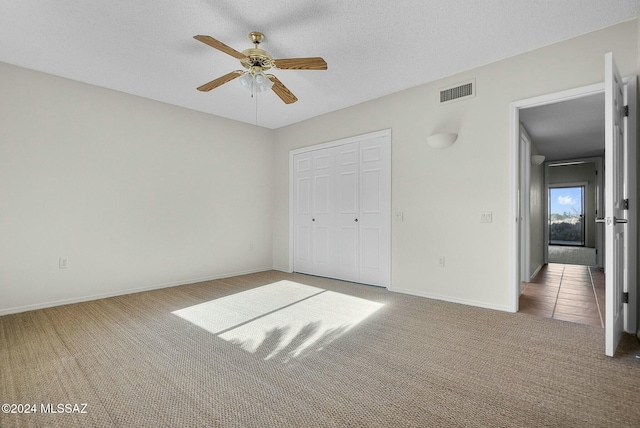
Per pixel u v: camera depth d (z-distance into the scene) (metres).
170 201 4.30
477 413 1.55
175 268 4.34
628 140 2.52
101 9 2.33
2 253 3.09
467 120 3.38
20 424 1.47
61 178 3.43
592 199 9.68
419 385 1.81
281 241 5.50
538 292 3.97
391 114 4.01
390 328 2.70
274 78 2.71
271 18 2.45
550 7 2.35
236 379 1.88
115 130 3.81
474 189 3.34
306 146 5.05
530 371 1.96
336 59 3.11
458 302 3.45
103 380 1.87
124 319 2.95
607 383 1.81
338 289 4.08
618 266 2.32
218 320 2.92
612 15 2.46
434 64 3.24
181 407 1.61
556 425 1.46
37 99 3.29
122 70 3.30
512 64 3.09
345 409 1.59
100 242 3.70
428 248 3.68
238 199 5.09
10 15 2.39
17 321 2.90
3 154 3.10
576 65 2.76
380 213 4.19
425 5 2.31
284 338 2.50
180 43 2.79
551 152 6.34
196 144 4.58
